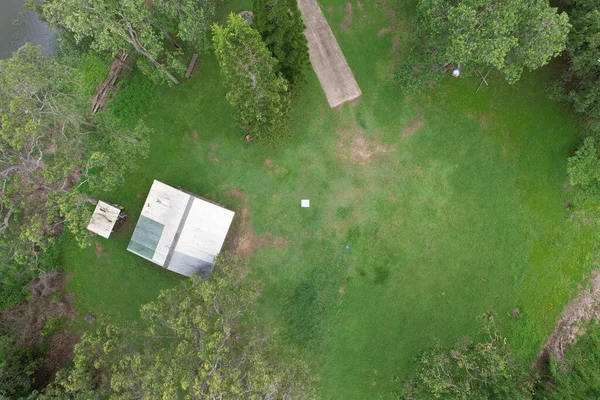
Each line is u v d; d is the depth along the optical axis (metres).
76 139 22.78
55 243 26.88
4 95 19.69
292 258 26.48
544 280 25.97
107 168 23.03
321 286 26.30
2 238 22.50
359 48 26.66
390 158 26.50
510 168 26.23
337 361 26.08
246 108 20.80
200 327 18.89
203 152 26.88
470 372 22.08
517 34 20.64
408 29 26.52
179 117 26.89
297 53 21.56
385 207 26.42
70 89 24.86
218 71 26.86
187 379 17.89
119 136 23.78
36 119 20.23
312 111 26.69
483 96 26.30
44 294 26.50
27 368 24.69
